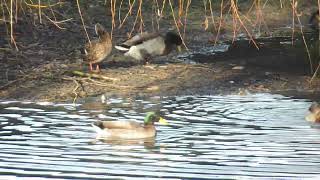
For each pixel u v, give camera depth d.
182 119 17.70
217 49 27.02
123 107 19.14
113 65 23.88
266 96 20.31
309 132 16.33
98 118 17.83
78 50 24.92
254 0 11.62
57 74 22.05
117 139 16.06
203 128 16.80
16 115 18.06
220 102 19.58
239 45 27.78
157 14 12.55
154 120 16.47
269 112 18.28
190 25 30.20
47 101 19.73
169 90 21.02
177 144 15.56
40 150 14.96
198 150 15.02
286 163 14.06
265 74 22.84
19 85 21.02
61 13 28.66
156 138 16.09
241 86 21.47
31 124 17.14
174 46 24.83
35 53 24.22
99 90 20.89
